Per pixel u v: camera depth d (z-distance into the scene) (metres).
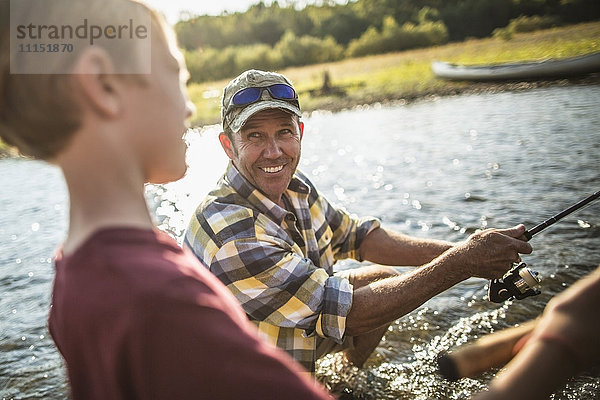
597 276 0.56
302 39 39.28
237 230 2.21
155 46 0.68
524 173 6.05
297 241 2.40
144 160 0.68
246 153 2.27
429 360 2.81
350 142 10.31
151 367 0.59
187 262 0.66
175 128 0.70
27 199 7.85
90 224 0.65
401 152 8.41
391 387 2.63
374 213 5.34
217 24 55.22
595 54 14.99
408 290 2.14
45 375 3.01
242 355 0.60
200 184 7.96
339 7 60.84
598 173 5.67
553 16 37.59
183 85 0.74
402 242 2.70
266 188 2.30
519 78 16.42
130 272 0.61
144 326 0.59
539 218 4.57
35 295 4.11
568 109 10.34
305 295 2.19
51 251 5.21
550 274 3.49
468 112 12.22
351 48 39.56
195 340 0.59
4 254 5.23
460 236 4.47
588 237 3.99
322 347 2.54
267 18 56.84
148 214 0.69
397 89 19.06
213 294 0.64
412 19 53.03
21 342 3.39
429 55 30.70
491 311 3.19
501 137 8.44
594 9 35.47
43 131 0.63
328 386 2.67
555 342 0.53
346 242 2.75
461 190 5.73
